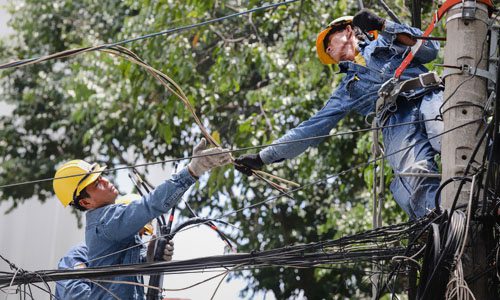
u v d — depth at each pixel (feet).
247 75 67.05
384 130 33.65
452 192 30.40
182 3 58.59
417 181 32.17
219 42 63.52
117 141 74.08
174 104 59.26
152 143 73.26
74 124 75.92
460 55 31.12
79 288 33.99
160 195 32.60
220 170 58.75
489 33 31.50
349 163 65.57
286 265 31.91
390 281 33.47
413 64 33.94
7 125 78.79
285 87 58.75
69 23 76.74
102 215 33.58
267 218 71.56
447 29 31.60
